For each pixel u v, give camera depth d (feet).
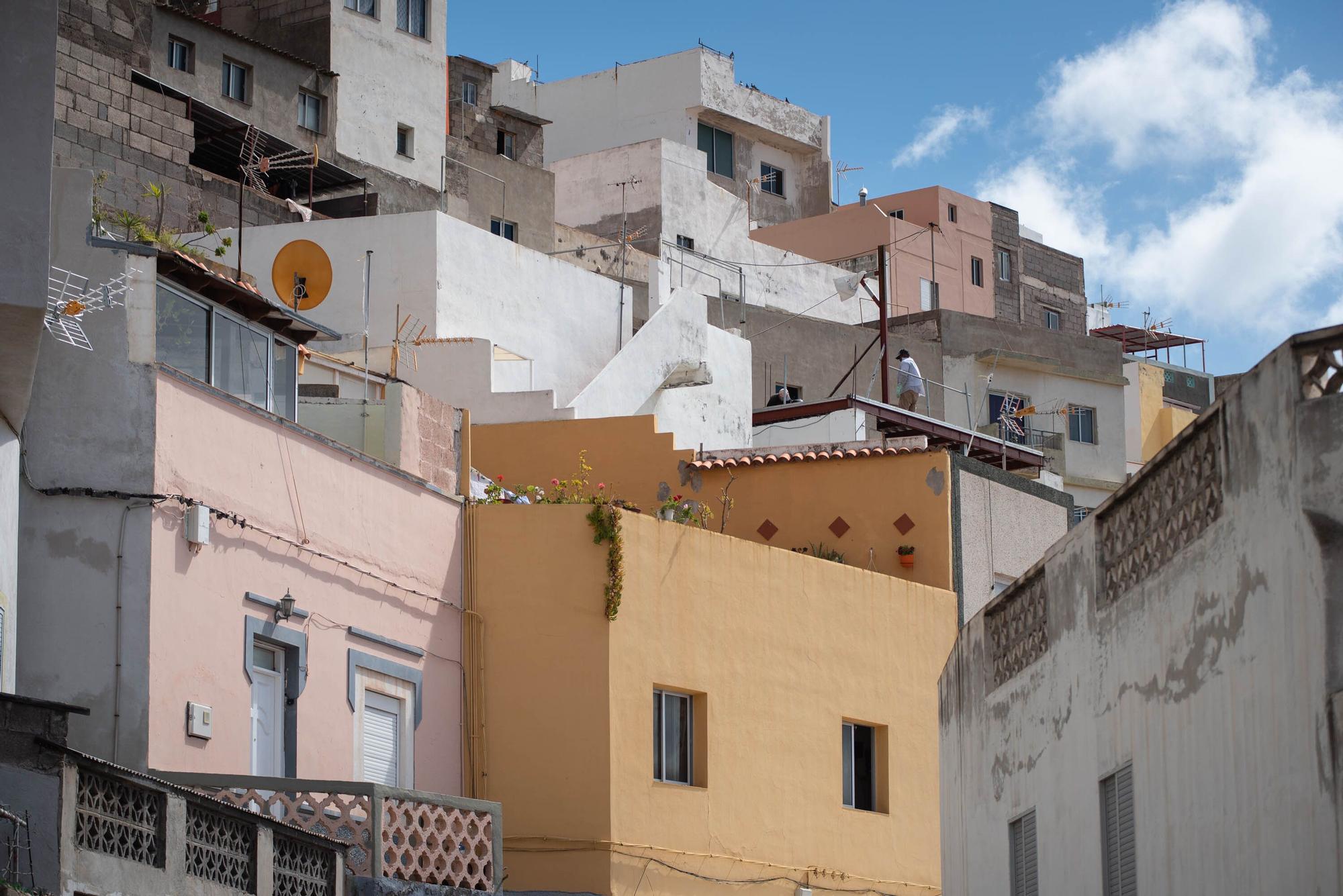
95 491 63.36
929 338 184.34
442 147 165.27
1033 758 58.95
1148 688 49.62
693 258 187.93
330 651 71.36
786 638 87.92
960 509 98.53
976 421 183.73
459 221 123.95
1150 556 50.01
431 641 77.56
